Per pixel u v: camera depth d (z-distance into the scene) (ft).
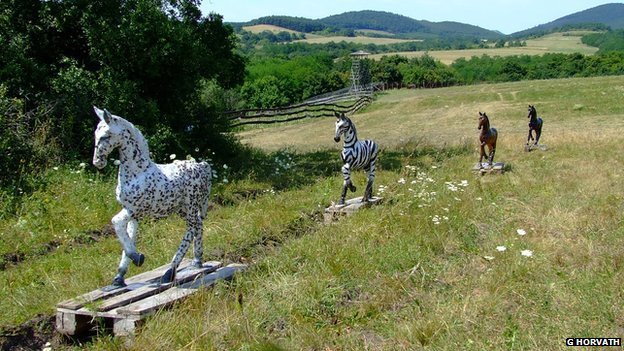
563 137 68.39
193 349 18.62
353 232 29.91
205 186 23.62
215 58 61.82
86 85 46.83
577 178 43.83
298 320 20.86
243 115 101.81
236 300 21.54
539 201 36.63
